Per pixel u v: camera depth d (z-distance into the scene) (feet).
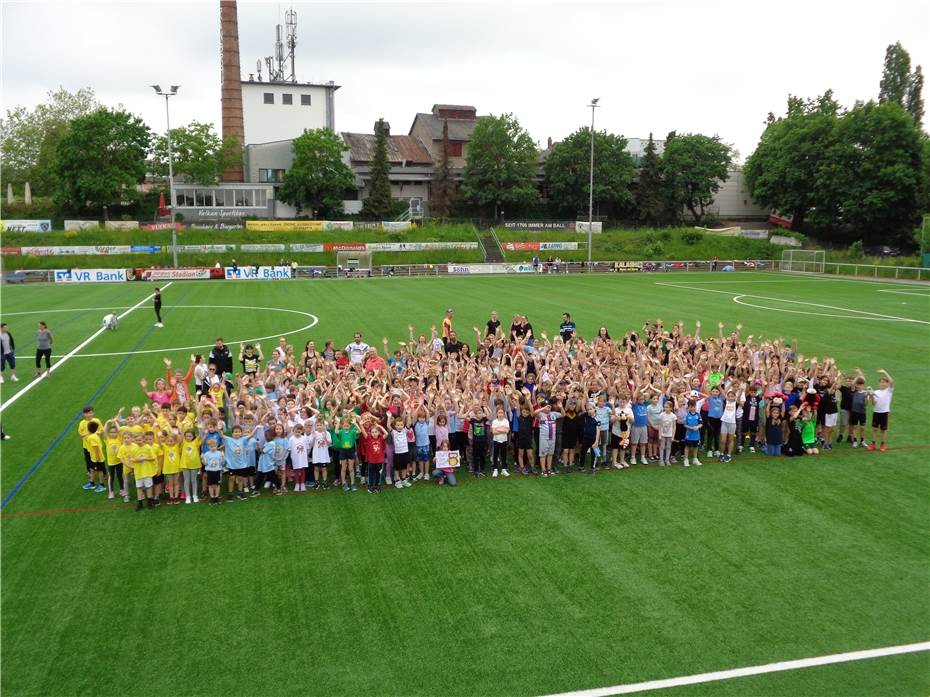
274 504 46.14
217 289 172.96
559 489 49.03
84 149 246.68
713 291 173.17
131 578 36.19
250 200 273.54
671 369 67.36
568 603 33.99
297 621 32.35
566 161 297.53
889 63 297.12
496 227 280.72
